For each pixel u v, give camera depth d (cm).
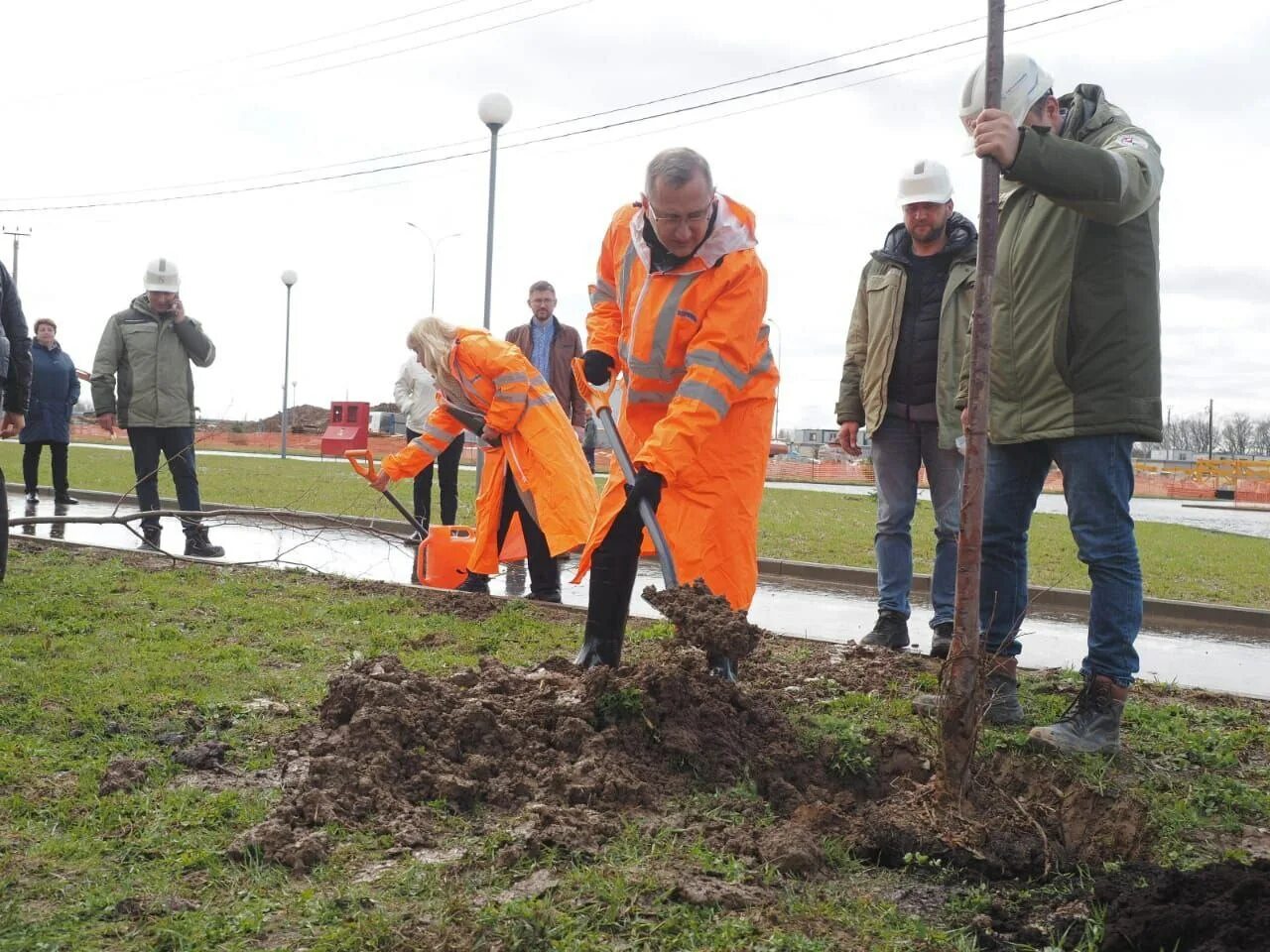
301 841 318
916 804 368
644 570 1119
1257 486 4984
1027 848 342
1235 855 340
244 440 5438
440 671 533
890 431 639
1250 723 484
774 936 275
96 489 1781
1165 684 551
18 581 728
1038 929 296
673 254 454
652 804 363
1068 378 434
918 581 1052
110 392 998
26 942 263
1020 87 435
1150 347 433
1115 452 434
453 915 281
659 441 441
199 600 692
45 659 528
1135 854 351
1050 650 764
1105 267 430
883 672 546
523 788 366
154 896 289
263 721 441
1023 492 468
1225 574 1203
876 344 636
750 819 358
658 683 408
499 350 738
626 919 283
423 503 1100
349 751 377
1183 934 282
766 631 663
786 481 3906
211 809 344
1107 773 409
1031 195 451
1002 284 454
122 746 405
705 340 448
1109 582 432
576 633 639
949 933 289
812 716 452
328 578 795
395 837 329
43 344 1404
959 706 366
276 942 270
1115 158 399
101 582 739
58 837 327
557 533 717
